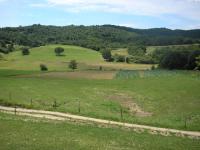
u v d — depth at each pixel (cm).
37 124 3912
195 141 3712
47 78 12000
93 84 10506
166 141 3547
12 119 4188
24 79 10688
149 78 13225
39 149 2777
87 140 3228
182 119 5766
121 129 4300
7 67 17975
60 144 2977
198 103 7725
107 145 3089
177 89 9894
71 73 14775
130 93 9012
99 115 5344
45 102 6594
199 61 14775
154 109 7000
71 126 4006
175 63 18525
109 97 8219
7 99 6278
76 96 7825
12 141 2967
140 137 3662
